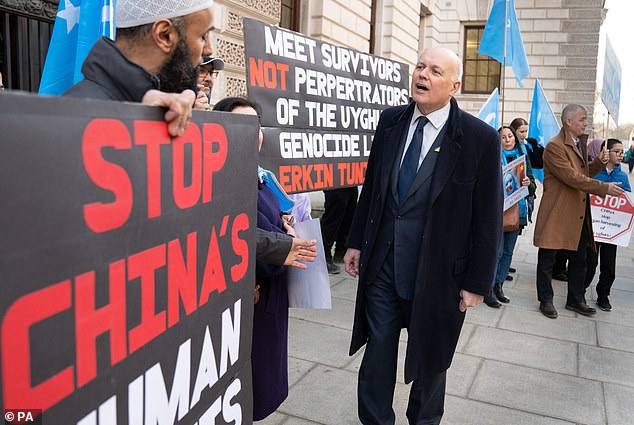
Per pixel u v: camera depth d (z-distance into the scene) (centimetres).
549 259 493
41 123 77
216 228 132
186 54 136
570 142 484
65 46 214
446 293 252
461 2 1892
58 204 80
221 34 649
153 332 108
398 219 253
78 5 212
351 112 421
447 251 250
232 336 145
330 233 589
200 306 126
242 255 148
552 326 464
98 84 121
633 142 2947
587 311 496
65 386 85
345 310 476
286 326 233
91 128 86
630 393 343
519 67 655
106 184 91
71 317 85
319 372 351
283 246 206
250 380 159
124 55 124
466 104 1939
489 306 511
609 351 412
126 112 95
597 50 1828
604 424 304
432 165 250
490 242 250
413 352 246
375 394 263
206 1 136
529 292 564
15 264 74
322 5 954
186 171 116
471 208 252
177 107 105
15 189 73
